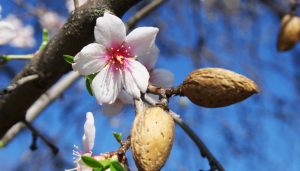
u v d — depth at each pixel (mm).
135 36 363
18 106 416
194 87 328
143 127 310
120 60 359
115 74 360
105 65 360
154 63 409
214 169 405
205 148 407
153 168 303
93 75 364
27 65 398
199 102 332
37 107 613
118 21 354
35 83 395
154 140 306
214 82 322
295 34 535
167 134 309
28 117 602
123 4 354
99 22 352
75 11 361
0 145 549
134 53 366
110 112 402
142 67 360
